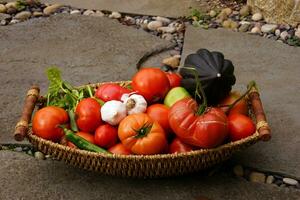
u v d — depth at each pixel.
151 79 2.20
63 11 3.67
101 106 2.17
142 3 3.77
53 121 2.10
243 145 2.10
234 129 2.13
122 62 3.15
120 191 2.21
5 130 2.57
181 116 2.04
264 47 3.29
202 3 3.79
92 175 2.28
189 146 2.10
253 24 3.52
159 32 3.45
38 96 2.27
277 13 3.51
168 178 2.27
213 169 2.31
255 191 2.23
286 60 3.17
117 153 2.09
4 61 3.14
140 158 2.00
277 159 2.39
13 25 3.49
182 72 2.29
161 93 2.21
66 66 3.11
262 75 3.03
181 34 3.44
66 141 2.12
